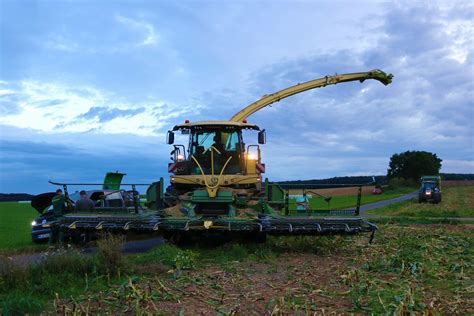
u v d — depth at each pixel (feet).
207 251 39.55
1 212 123.85
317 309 21.99
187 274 29.60
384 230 61.16
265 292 25.52
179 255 33.91
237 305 22.56
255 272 31.14
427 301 23.56
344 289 26.23
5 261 26.66
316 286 26.86
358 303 22.57
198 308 22.18
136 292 23.45
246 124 47.14
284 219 39.17
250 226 39.01
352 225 39.06
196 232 41.63
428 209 128.36
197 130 47.42
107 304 22.71
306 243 43.01
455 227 68.85
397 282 28.07
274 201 45.52
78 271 27.96
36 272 26.50
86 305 22.54
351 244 45.62
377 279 28.66
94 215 41.24
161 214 41.73
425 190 154.92
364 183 40.91
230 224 39.09
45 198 51.88
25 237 59.16
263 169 48.01
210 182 44.70
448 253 40.65
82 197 45.62
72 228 40.14
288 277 29.37
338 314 21.25
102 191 56.80
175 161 47.75
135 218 39.99
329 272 31.58
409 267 32.58
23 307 21.27
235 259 36.11
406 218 85.30
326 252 40.45
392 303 22.36
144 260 33.32
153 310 21.56
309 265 34.14
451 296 25.20
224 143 47.09
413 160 374.84
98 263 28.35
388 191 297.94
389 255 37.63
